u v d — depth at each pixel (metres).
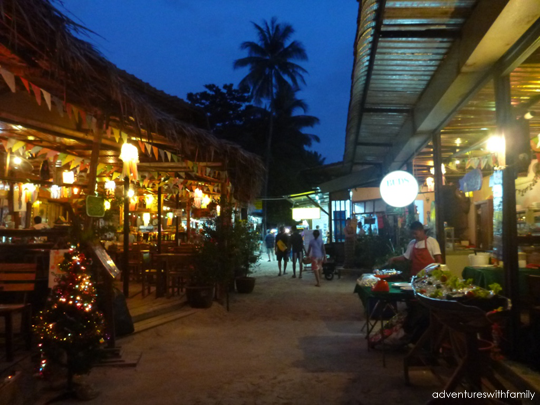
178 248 11.02
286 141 44.16
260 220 36.06
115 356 5.84
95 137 6.02
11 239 9.42
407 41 6.08
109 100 5.56
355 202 21.42
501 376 4.98
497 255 6.39
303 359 5.93
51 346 4.61
